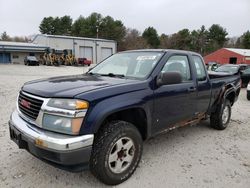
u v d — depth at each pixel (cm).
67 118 292
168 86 405
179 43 8681
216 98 555
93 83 348
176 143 498
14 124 339
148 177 362
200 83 487
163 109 398
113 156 329
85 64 4628
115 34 8700
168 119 414
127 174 349
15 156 411
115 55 495
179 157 433
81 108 293
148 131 378
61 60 4512
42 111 304
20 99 356
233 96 630
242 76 1656
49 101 302
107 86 332
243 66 1781
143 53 445
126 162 350
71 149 285
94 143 318
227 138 539
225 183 354
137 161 362
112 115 352
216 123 582
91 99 301
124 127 334
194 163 412
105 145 315
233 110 858
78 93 302
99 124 306
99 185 338
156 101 382
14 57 4881
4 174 357
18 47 4841
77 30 8969
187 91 445
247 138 546
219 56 5253
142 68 406
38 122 308
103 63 489
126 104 332
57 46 5562
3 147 445
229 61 5069
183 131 577
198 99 483
